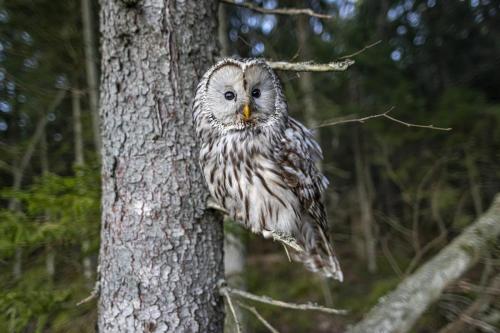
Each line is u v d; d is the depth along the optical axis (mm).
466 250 5191
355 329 4727
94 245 4625
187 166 3312
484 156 9375
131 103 3234
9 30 7375
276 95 3770
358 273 11539
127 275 3203
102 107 3369
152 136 3229
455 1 12852
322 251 4637
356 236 12023
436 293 4914
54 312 4496
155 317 3166
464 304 6402
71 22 7645
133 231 3213
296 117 9555
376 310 4875
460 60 13672
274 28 8734
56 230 4359
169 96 3273
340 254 13602
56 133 10102
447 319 6414
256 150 3586
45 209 4402
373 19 13086
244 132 3562
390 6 13352
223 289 3305
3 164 8359
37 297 4328
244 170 3564
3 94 8367
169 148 3260
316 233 4523
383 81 11656
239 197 3596
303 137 4008
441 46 13695
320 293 9641
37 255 4824
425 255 9227
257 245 10523
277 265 9953
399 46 13656
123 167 3246
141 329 3166
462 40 13562
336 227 11750
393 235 10344
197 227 3316
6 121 10000
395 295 4949
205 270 3318
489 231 5434
